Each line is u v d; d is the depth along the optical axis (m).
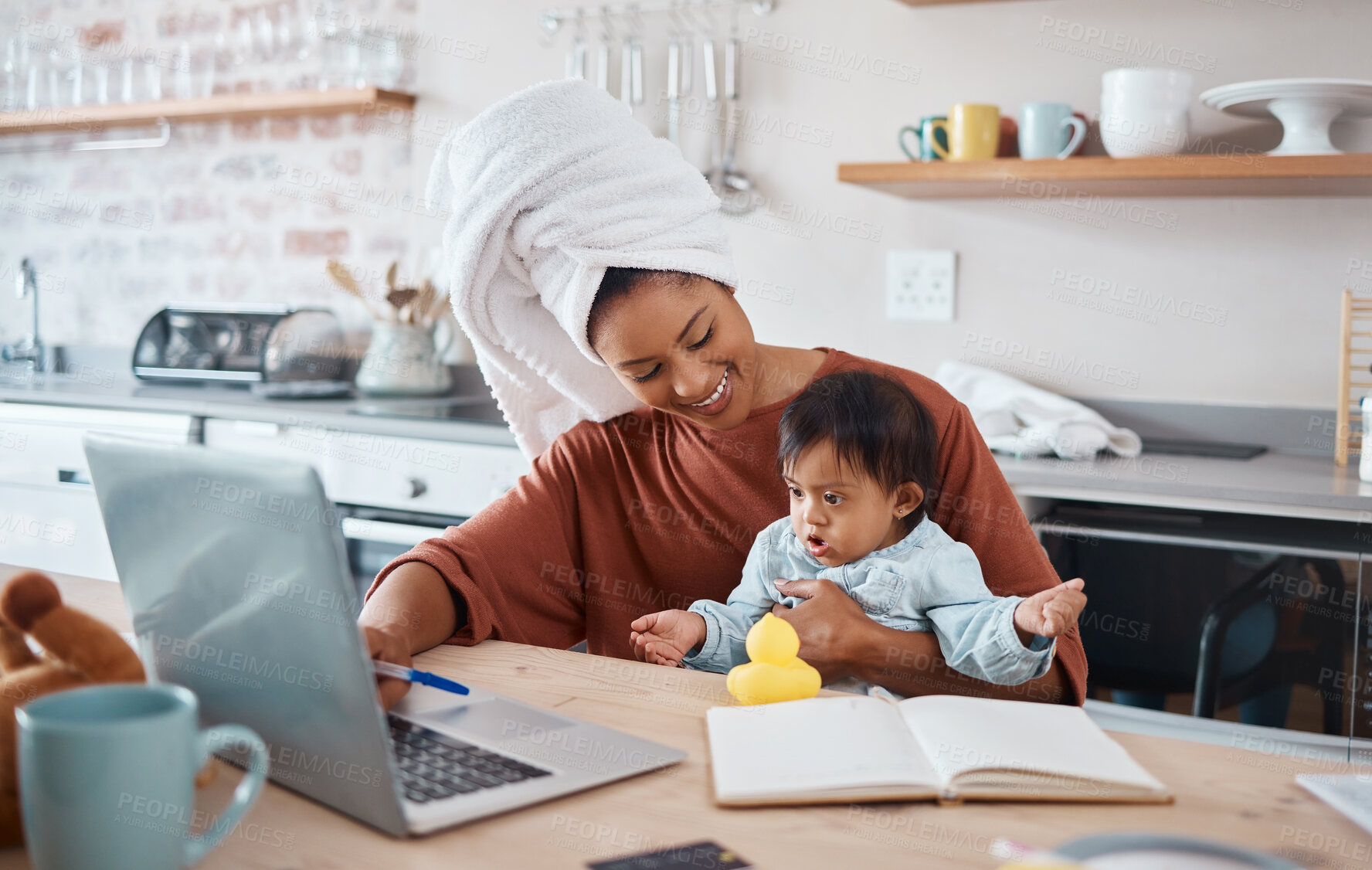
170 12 3.11
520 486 1.29
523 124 1.04
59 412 2.69
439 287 2.70
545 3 2.61
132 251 3.24
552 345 1.21
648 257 1.04
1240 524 1.65
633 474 1.30
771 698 0.83
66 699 0.54
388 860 0.58
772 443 1.23
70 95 3.14
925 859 0.58
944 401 1.23
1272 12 1.98
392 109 2.77
